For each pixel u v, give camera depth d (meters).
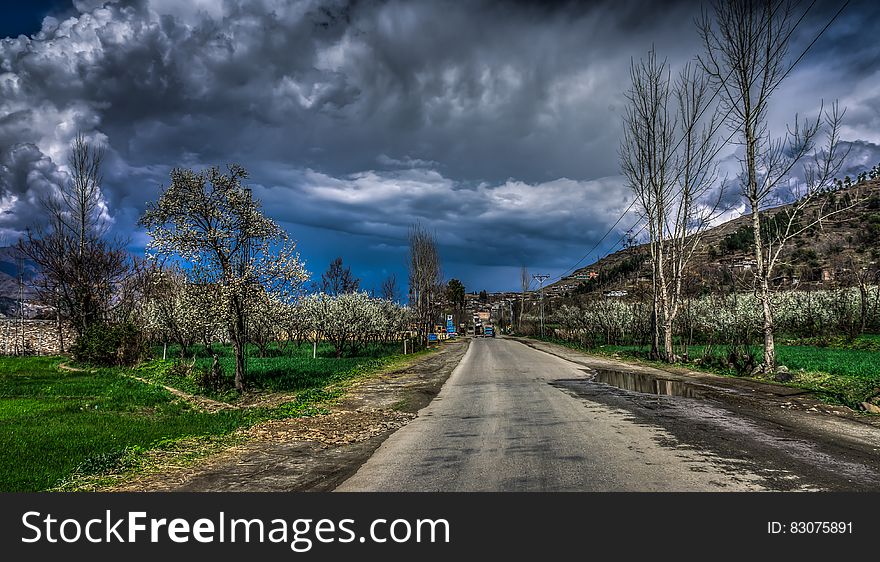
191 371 18.81
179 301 17.22
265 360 27.66
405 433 9.60
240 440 9.15
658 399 13.30
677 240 29.09
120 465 7.43
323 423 10.77
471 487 6.06
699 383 16.95
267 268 16.12
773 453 7.29
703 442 8.05
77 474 7.04
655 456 7.18
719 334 33.09
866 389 13.21
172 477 6.89
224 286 15.27
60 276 32.97
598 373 21.19
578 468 6.65
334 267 60.09
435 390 16.42
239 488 6.37
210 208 15.53
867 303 34.25
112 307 32.88
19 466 7.41
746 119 19.95
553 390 15.58
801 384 15.32
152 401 13.71
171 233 15.20
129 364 24.72
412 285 52.38
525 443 8.28
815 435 8.51
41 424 10.44
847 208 19.98
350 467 7.21
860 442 7.96
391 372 23.27
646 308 37.22
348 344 36.00
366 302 32.19
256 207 16.16
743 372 19.05
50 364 26.81
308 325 30.50
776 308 37.72
